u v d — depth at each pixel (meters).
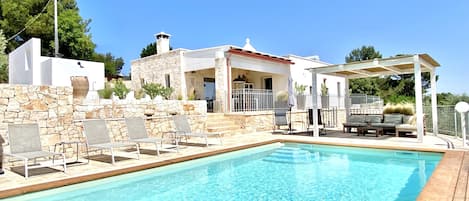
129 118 9.10
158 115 11.24
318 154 9.94
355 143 10.30
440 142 10.23
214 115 14.77
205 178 7.10
